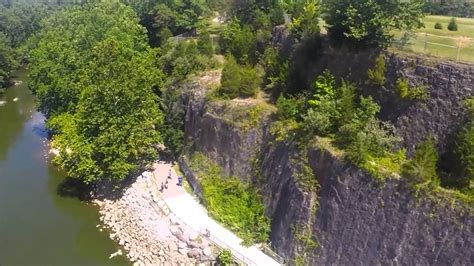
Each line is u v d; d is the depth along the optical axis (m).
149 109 57.91
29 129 82.81
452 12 54.56
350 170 36.09
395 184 33.69
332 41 44.53
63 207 55.25
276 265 39.31
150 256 44.03
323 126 39.53
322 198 37.88
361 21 39.56
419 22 39.12
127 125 54.34
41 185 60.81
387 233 33.75
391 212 33.66
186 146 58.19
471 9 54.12
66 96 68.75
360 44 41.12
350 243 35.66
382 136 36.59
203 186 49.97
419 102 36.75
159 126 60.94
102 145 53.44
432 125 35.84
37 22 150.62
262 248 41.62
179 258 42.72
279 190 42.34
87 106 55.22
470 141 31.80
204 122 53.75
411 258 32.44
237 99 51.66
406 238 32.78
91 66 58.00
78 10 103.56
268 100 50.16
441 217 31.34
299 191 39.12
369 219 34.75
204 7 84.81
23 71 131.25
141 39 76.12
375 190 34.59
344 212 36.22
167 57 67.94
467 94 34.38
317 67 46.22
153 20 82.94
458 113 34.59
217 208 47.16
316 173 38.72
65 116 66.69
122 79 55.53
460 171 32.25
